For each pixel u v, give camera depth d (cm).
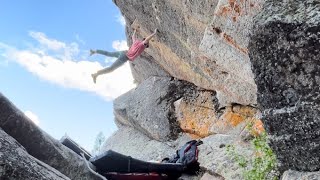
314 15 345
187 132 1123
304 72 356
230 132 966
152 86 1260
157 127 1152
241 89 887
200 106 1117
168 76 1258
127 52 983
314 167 365
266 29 376
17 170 312
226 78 906
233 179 706
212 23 747
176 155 867
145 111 1205
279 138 395
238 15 664
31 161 342
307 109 358
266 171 580
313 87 352
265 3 406
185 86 1196
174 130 1142
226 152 807
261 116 414
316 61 345
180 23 924
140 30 1155
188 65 1057
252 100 882
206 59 912
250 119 941
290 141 382
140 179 726
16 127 409
